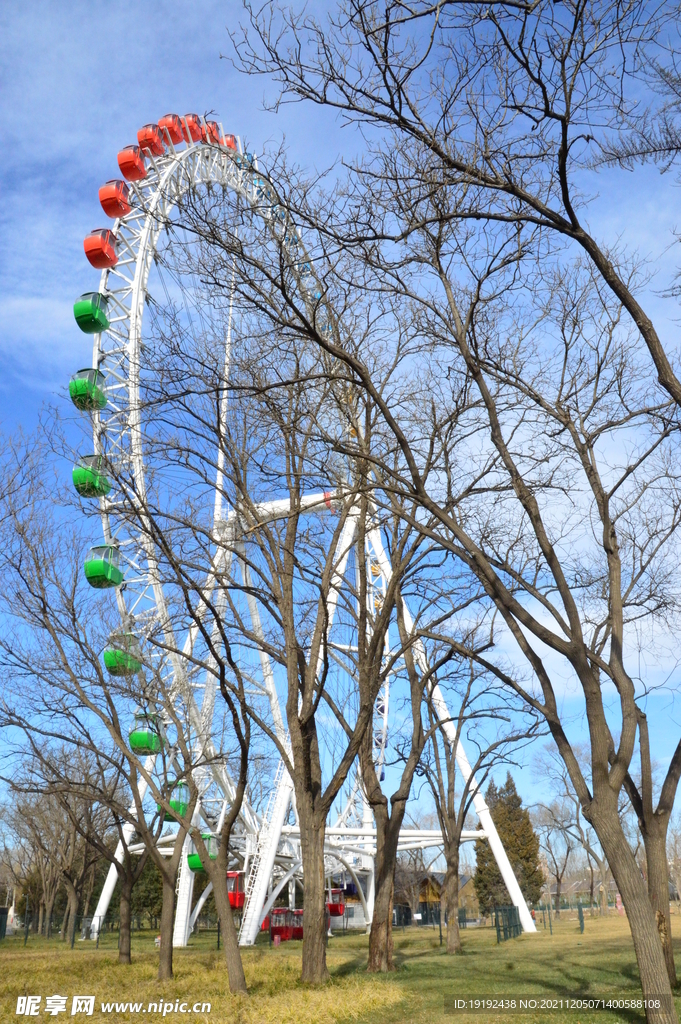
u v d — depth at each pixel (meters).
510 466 13.97
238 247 13.66
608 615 17.42
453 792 36.25
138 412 23.06
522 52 11.44
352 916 74.31
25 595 23.05
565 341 16.05
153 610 25.52
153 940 53.84
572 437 15.32
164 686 24.31
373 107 12.73
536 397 15.38
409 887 80.19
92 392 29.77
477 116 12.88
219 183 15.02
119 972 25.84
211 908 70.94
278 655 21.22
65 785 26.33
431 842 49.25
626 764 12.63
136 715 25.41
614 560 14.53
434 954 33.72
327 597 22.81
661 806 17.23
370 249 14.00
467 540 13.99
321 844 21.12
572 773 13.24
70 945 45.94
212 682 27.94
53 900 62.59
